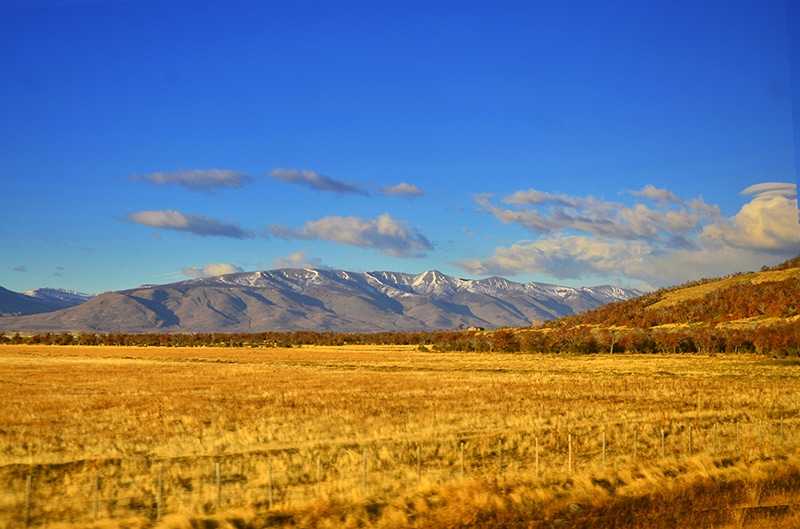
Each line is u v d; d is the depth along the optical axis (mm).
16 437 35938
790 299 143750
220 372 90562
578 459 30562
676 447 32781
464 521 20328
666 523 19797
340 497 22469
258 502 22656
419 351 167125
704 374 82250
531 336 156000
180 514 20562
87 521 20469
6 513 21000
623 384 68875
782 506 21000
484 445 33844
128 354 149375
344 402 53469
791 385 66812
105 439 35312
